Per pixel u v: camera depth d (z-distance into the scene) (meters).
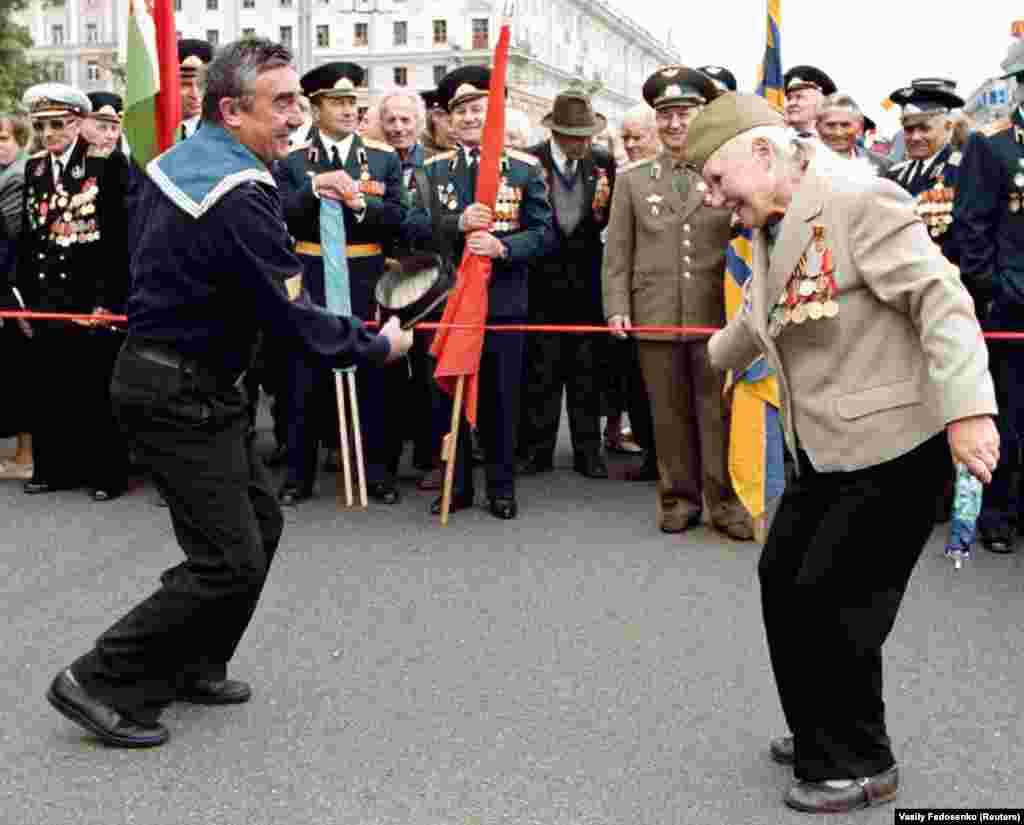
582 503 7.27
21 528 6.66
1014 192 6.18
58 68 36.75
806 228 3.34
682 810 3.53
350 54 71.06
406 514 6.97
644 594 5.48
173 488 3.88
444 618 5.14
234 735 4.00
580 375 8.00
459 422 6.99
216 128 3.88
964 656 4.75
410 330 4.20
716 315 6.45
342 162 7.14
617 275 6.66
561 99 7.93
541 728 4.07
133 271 3.94
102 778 3.70
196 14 71.75
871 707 3.54
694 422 6.56
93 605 5.32
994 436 3.15
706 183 3.45
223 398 3.92
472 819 3.46
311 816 3.48
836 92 7.04
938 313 3.18
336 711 4.21
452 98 7.20
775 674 3.61
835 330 3.36
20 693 4.33
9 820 3.44
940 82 6.91
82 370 7.30
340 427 7.14
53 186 7.38
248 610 4.20
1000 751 3.92
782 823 3.45
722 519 6.50
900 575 3.52
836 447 3.39
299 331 3.81
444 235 7.09
